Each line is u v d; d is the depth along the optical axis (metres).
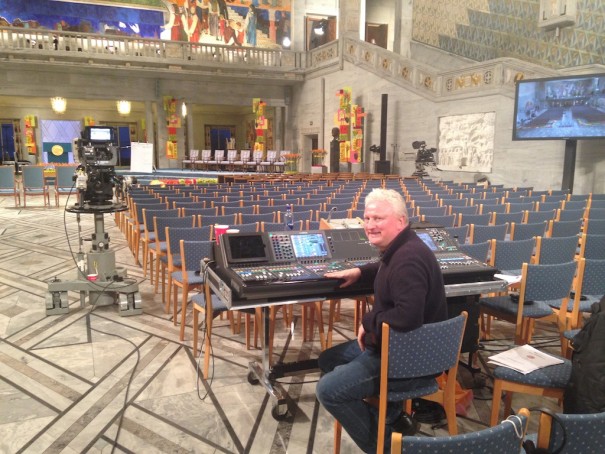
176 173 18.34
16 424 2.72
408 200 7.66
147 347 3.80
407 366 2.06
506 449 1.32
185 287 3.93
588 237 4.22
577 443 1.38
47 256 6.95
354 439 2.22
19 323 4.30
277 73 20.50
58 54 16.95
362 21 19.83
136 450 2.50
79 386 3.16
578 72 11.14
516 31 13.62
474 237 4.66
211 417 2.81
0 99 22.77
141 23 20.42
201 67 19.08
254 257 2.74
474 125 13.47
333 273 2.59
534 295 3.13
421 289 2.07
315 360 3.07
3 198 15.02
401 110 16.27
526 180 12.07
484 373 3.34
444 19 16.56
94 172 4.65
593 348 1.98
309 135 21.38
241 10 21.20
